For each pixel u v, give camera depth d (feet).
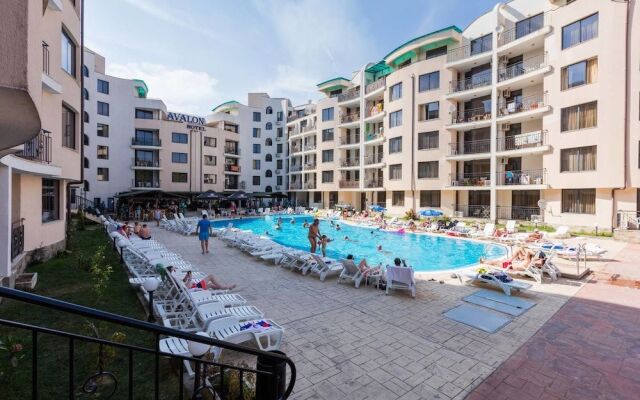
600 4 65.92
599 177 65.72
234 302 23.40
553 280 33.27
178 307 23.63
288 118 184.03
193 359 8.70
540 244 51.39
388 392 14.80
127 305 24.47
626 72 63.05
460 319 23.16
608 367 16.90
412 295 28.02
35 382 6.49
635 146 62.18
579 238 62.44
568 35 71.46
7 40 7.57
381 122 126.31
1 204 24.61
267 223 103.35
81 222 72.74
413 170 103.19
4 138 11.85
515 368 16.81
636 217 62.44
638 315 23.90
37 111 9.41
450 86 95.14
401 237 72.84
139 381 14.82
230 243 54.34
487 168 92.94
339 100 139.54
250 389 13.16
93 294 26.43
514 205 86.89
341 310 24.89
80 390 13.85
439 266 46.32
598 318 23.36
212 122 175.01
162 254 39.96
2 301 24.35
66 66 40.98
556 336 20.49
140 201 130.00
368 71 128.98
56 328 19.88
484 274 30.89
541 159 81.51
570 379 15.85
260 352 9.23
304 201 175.22
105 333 18.67
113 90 131.54
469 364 17.17
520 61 84.79
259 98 187.73
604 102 65.16
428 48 102.99
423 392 14.83
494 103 85.51
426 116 101.60
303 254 38.40
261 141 186.80
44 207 40.04
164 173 143.43
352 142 140.87
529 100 82.84
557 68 73.05
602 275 35.14
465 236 68.49
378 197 127.54
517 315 23.98
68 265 35.65
